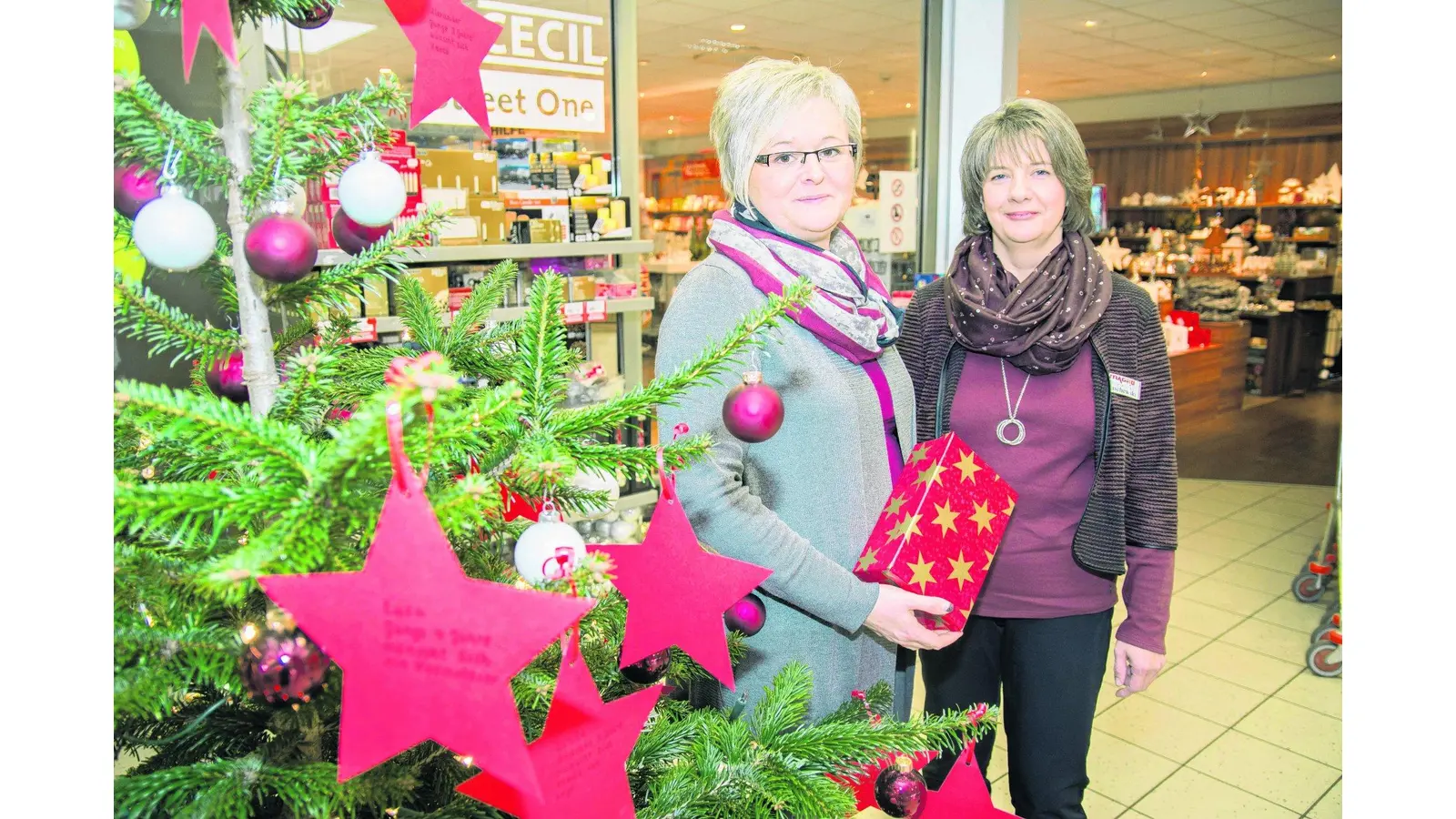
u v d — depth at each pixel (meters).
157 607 0.65
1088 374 1.64
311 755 0.72
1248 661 3.39
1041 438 1.64
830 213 1.27
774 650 1.27
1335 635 3.26
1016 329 1.61
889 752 0.92
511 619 0.55
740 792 0.83
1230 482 6.08
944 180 3.99
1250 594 4.05
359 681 0.56
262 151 0.70
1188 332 7.74
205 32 1.07
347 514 0.59
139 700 0.60
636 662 0.84
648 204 13.29
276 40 2.43
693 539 0.81
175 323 0.73
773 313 0.80
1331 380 9.85
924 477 1.26
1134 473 1.67
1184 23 7.19
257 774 0.65
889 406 1.41
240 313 0.75
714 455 1.18
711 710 0.98
